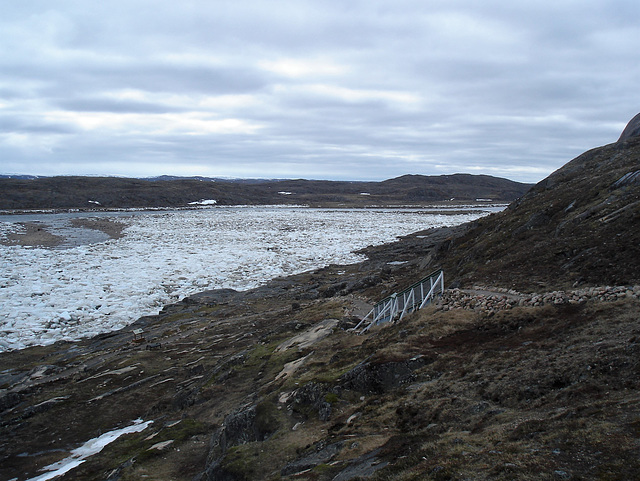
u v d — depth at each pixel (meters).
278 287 45.28
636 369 9.08
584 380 9.55
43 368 27.27
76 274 51.16
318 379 15.23
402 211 151.00
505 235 31.31
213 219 113.81
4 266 53.50
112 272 52.72
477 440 8.48
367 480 8.24
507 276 21.45
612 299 13.93
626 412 7.57
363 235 85.38
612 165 34.59
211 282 49.78
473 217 124.81
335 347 19.67
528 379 10.45
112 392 23.48
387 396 12.60
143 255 63.19
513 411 9.48
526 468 6.83
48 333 34.84
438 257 39.75
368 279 39.03
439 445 8.73
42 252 62.75
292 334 25.41
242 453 12.40
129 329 35.56
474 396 10.70
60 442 19.12
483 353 12.94
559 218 28.89
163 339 31.45
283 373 18.53
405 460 8.58
